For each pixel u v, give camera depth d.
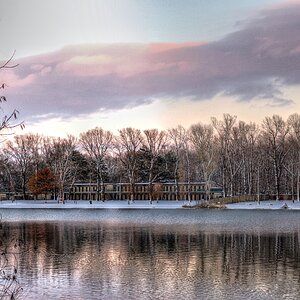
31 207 126.81
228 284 31.55
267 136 124.75
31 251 44.53
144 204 128.38
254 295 29.00
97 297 28.86
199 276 33.84
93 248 46.72
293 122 123.50
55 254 42.97
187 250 44.94
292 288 30.42
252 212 99.06
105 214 99.62
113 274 34.66
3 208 123.88
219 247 46.69
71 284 31.66
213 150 120.12
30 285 31.28
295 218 82.12
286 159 129.62
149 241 51.75
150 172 130.50
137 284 31.78
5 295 24.48
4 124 16.91
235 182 132.00
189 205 118.38
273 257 40.75
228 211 103.38
